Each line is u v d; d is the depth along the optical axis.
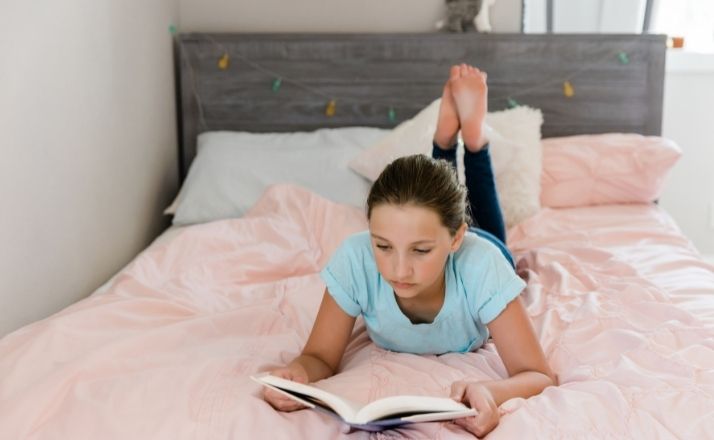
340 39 2.85
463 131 1.98
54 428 1.20
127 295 1.76
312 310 1.76
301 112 2.89
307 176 2.55
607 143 2.68
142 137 2.50
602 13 3.01
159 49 2.70
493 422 1.19
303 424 1.21
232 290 1.90
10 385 1.31
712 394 1.27
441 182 1.26
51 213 1.78
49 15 1.75
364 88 2.87
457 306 1.45
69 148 1.88
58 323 1.47
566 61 2.86
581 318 1.63
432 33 2.85
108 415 1.21
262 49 2.85
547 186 2.64
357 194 2.49
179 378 1.29
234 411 1.21
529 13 3.00
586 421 1.18
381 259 1.29
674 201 3.16
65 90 1.85
